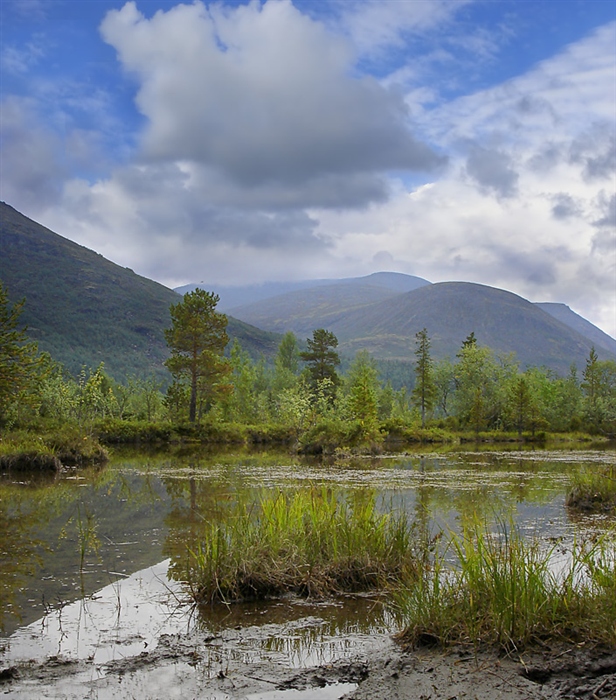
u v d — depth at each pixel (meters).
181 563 8.73
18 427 31.16
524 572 5.67
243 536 7.93
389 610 6.64
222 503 14.05
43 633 6.05
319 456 32.34
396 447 45.06
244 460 28.38
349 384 79.75
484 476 20.62
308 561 7.69
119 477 20.03
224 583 7.14
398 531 8.19
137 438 43.06
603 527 11.20
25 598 7.17
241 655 5.43
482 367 78.56
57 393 39.78
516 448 44.75
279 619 6.43
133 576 8.09
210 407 55.06
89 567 8.55
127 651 5.57
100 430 41.72
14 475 20.59
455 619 5.58
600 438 69.25
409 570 7.58
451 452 38.00
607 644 5.12
